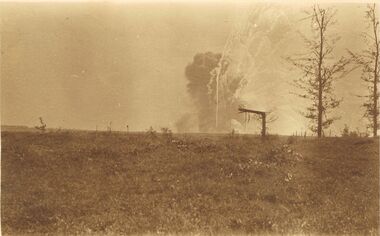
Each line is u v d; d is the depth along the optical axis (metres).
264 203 11.63
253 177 14.18
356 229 9.34
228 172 14.70
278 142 20.72
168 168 15.26
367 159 16.73
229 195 12.23
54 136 20.41
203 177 14.09
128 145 18.77
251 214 10.48
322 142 20.92
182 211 10.77
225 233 9.09
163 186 13.10
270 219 9.95
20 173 14.13
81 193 12.34
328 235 8.98
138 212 10.69
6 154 15.97
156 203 11.48
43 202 11.37
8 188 12.57
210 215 10.45
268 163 16.00
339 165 15.91
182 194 12.24
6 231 9.40
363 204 11.34
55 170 14.81
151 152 17.81
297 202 11.74
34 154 16.28
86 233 9.25
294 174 14.66
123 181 13.70
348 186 13.27
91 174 14.51
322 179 14.10
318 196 12.19
